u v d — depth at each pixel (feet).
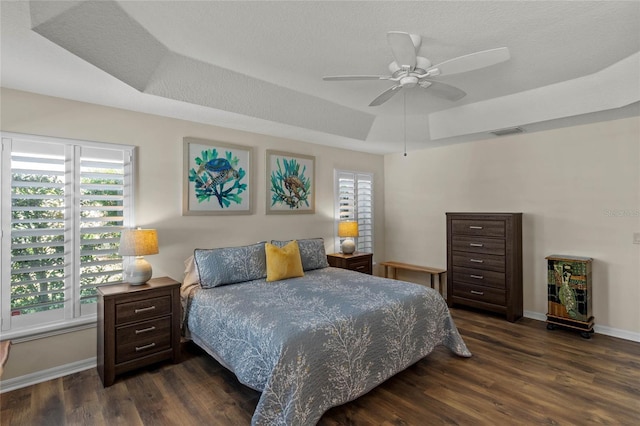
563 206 12.66
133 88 8.49
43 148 8.79
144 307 9.00
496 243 13.34
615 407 7.39
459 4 6.25
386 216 18.76
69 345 9.11
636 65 8.70
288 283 10.68
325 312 7.81
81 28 6.38
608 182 11.65
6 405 7.57
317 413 6.57
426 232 16.97
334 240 16.28
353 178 17.04
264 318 7.50
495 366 9.39
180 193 11.32
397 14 6.55
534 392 8.04
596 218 11.91
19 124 8.49
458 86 10.43
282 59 8.55
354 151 17.29
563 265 11.85
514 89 10.75
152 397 7.89
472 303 14.14
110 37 6.89
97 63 7.22
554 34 7.34
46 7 5.60
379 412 7.34
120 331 8.61
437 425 6.86
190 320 9.78
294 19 6.73
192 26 6.98
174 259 11.19
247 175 13.03
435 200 16.60
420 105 12.41
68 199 9.11
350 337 7.43
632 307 11.23
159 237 10.86
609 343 10.93
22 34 6.04
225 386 8.38
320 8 6.36
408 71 7.53
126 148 10.12
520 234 13.44
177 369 9.25
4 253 8.22
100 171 9.69
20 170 8.42
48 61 7.03
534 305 13.41
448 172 16.06
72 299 9.12
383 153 18.25
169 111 10.39
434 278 16.58
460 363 9.61
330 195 16.17
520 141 13.73
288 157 14.39
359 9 6.39
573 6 6.33
